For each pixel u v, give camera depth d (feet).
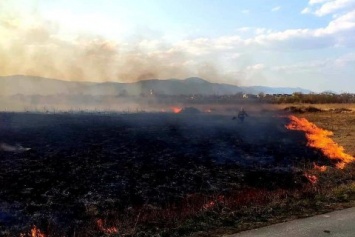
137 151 68.44
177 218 32.12
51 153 62.95
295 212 31.32
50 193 45.98
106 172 55.36
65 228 35.91
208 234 26.12
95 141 73.10
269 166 64.64
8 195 44.27
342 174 58.39
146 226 30.40
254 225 27.84
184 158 66.54
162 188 50.29
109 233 29.96
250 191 48.96
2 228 35.42
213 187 52.01
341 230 25.76
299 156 72.90
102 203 43.47
